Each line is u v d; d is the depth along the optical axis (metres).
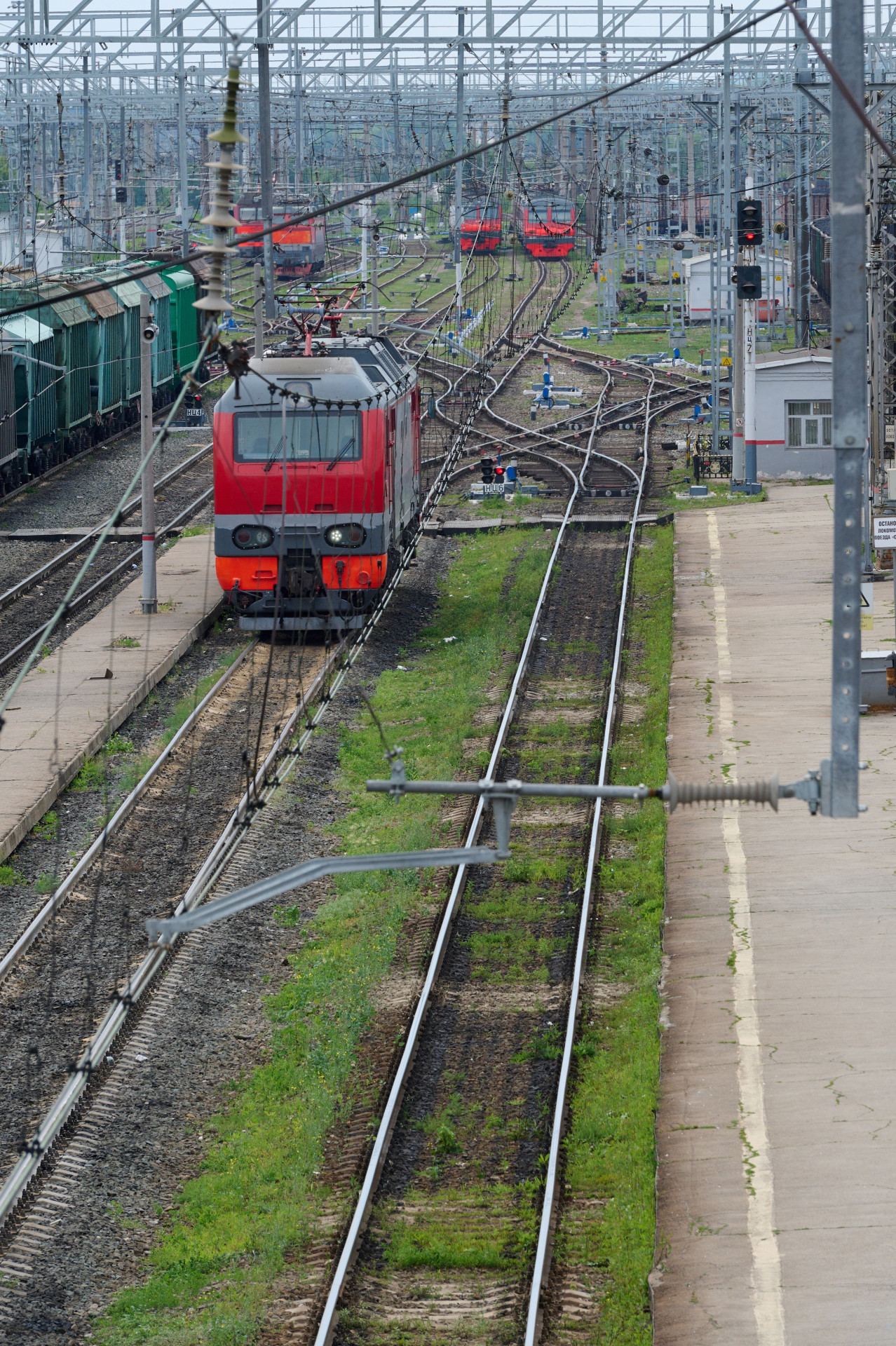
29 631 106.25
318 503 99.62
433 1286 42.69
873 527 108.12
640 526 143.00
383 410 101.31
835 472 33.25
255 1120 50.81
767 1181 44.53
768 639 103.44
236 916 65.12
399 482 112.50
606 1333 39.97
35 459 159.25
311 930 65.38
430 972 59.25
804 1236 41.81
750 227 153.88
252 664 99.75
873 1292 39.22
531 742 86.81
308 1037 55.75
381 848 72.56
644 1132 48.22
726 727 85.44
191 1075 53.59
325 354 111.94
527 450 180.38
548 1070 53.31
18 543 133.88
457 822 75.12
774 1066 50.94
